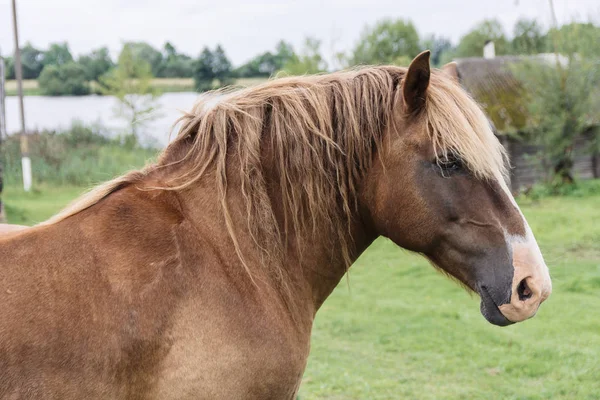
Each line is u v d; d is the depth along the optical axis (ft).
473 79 61.46
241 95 6.97
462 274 6.63
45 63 133.59
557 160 53.83
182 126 7.02
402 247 6.99
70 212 6.19
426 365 16.30
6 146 61.87
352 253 7.28
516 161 57.62
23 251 5.71
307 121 6.68
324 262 7.07
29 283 5.53
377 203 6.78
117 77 78.95
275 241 6.65
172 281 5.92
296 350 6.50
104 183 6.53
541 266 6.31
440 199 6.42
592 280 23.80
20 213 38.40
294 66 63.82
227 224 6.40
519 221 6.41
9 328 5.27
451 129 6.33
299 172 6.69
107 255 5.84
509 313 6.23
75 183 56.80
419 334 18.97
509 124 56.65
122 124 81.46
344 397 14.15
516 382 14.92
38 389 5.26
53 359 5.33
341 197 6.92
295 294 6.78
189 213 6.43
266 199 6.64
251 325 6.15
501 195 6.41
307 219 6.83
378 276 27.86
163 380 5.79
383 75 6.97
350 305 22.77
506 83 61.41
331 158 6.77
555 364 15.88
